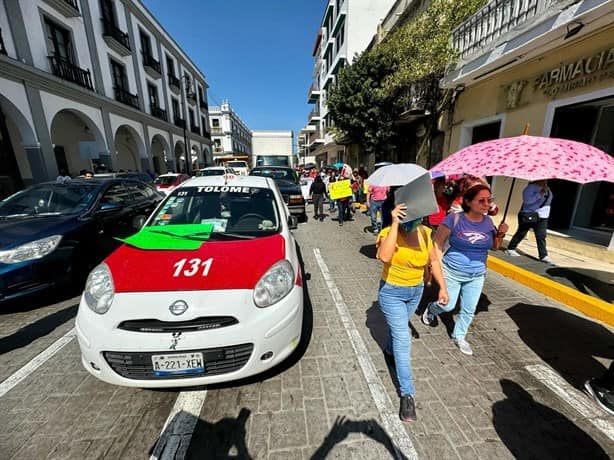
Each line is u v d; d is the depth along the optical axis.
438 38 6.89
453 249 2.42
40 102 9.84
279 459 1.60
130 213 4.69
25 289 3.06
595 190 5.26
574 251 4.88
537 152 2.06
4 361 2.43
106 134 13.45
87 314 1.86
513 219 6.00
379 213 6.52
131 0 15.74
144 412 1.92
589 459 1.59
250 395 2.05
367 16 17.47
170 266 2.06
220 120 42.91
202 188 3.27
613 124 4.89
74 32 11.59
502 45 5.20
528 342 2.67
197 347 1.76
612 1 3.39
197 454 1.64
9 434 1.75
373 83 9.77
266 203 3.17
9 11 8.93
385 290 1.94
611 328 2.89
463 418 1.85
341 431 1.77
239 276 1.99
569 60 4.74
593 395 1.99
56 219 3.58
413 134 10.55
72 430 1.78
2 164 10.45
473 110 7.07
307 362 2.39
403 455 1.62
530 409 1.93
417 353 2.51
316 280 4.14
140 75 16.80
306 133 38.34
